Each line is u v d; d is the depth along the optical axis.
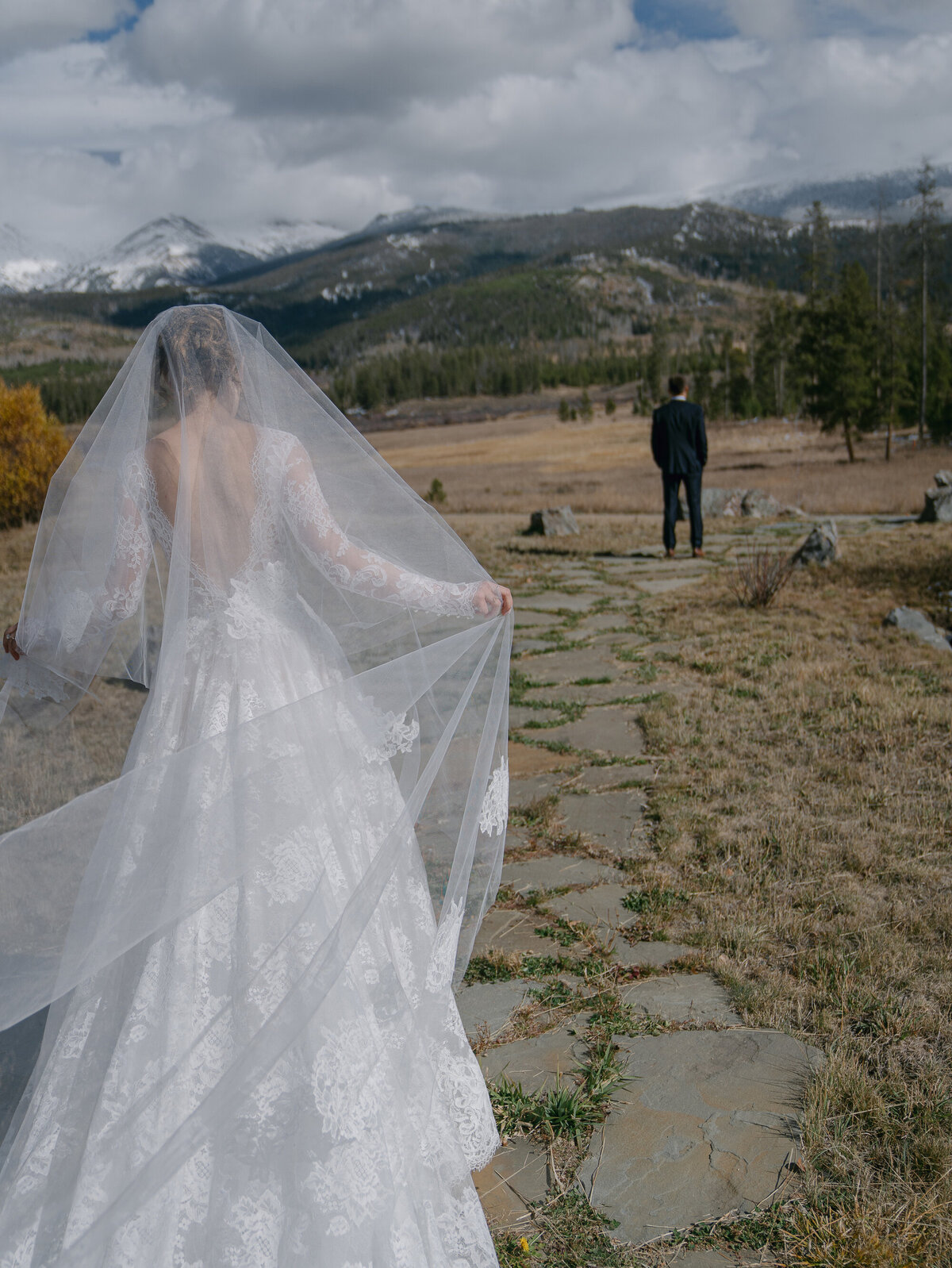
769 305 63.72
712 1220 1.92
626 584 10.27
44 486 12.70
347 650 2.28
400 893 1.94
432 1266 1.59
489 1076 2.40
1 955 1.63
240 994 1.58
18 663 2.10
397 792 2.00
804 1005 2.64
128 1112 1.51
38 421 13.31
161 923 1.60
